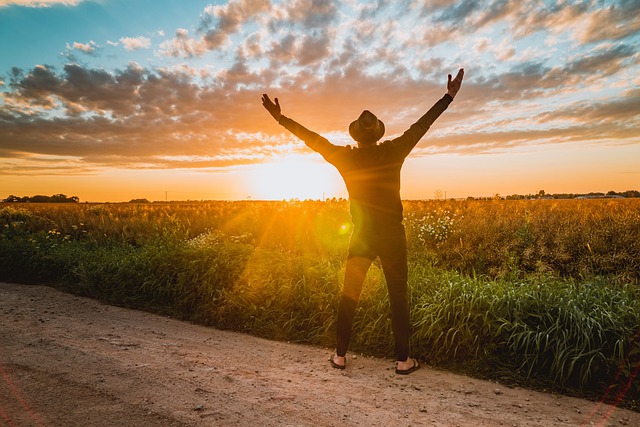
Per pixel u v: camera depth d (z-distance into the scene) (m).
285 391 3.10
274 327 4.88
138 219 15.68
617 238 8.15
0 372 3.17
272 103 3.59
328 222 11.62
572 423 2.73
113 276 6.56
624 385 3.22
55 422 2.44
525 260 7.81
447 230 9.27
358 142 3.41
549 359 3.59
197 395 2.92
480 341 3.90
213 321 5.21
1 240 10.00
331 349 4.34
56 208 24.27
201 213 18.52
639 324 3.54
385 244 3.38
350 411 2.80
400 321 3.53
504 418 2.78
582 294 4.23
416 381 3.44
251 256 6.43
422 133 3.46
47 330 4.43
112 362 3.50
